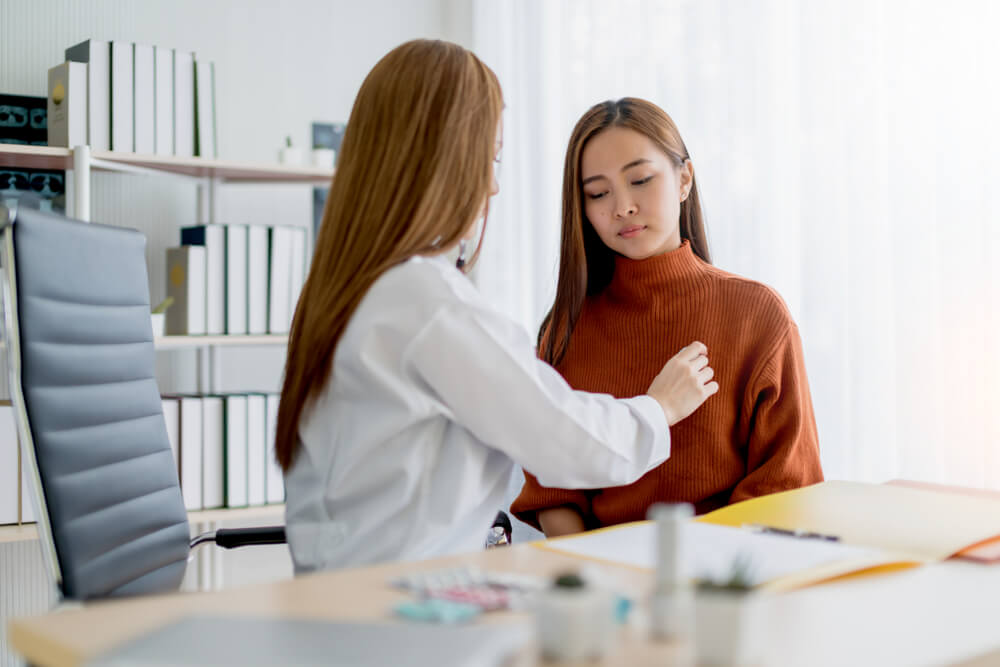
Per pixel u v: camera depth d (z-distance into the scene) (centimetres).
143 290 157
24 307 124
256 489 271
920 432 200
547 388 114
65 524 125
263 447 272
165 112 261
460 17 338
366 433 113
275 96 309
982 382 189
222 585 295
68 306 134
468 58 121
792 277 227
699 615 65
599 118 151
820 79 218
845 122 213
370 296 113
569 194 157
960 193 193
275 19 309
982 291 190
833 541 102
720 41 242
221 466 267
